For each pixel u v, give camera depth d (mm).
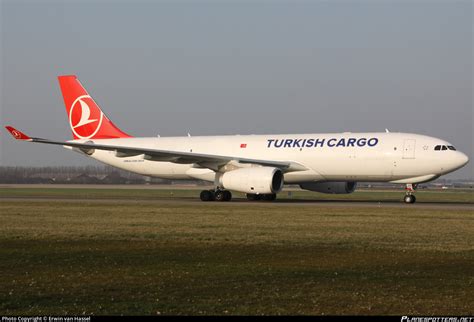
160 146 88438
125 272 26609
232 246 34594
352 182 80125
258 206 67938
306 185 83812
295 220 49875
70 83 94438
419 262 29266
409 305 20766
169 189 159875
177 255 31312
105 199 88938
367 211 59469
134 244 35406
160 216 53781
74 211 59844
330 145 76000
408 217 52625
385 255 31406
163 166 88188
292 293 22500
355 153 74125
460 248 33812
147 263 28906
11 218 51750
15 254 31641
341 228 43656
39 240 37156
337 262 29250
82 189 153500
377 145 73250
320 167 76500
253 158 80750
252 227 44281
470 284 24156
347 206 68125
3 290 22938
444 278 25328
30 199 88312
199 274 26141
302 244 35344
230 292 22672
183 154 75750
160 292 22656
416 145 71562
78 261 29469
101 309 20172
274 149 79688
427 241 36625
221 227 44281
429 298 21766
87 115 93875
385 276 25750
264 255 31375
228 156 82812
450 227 44375
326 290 23016
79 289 23156
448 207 66562
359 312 19875
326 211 59531
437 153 70500
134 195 107938
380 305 20766
